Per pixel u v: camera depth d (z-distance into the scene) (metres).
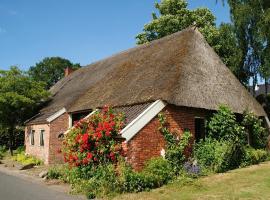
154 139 14.12
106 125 13.35
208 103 16.19
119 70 22.41
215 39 30.00
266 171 14.08
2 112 26.95
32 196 11.43
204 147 15.09
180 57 17.25
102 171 12.75
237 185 11.71
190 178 12.86
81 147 13.75
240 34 26.69
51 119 22.56
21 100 25.97
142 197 10.73
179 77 15.80
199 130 16.41
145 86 17.05
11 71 27.70
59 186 13.55
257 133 18.27
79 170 13.94
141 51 22.66
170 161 14.09
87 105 20.34
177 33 20.48
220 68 18.70
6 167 20.89
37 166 21.19
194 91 15.97
